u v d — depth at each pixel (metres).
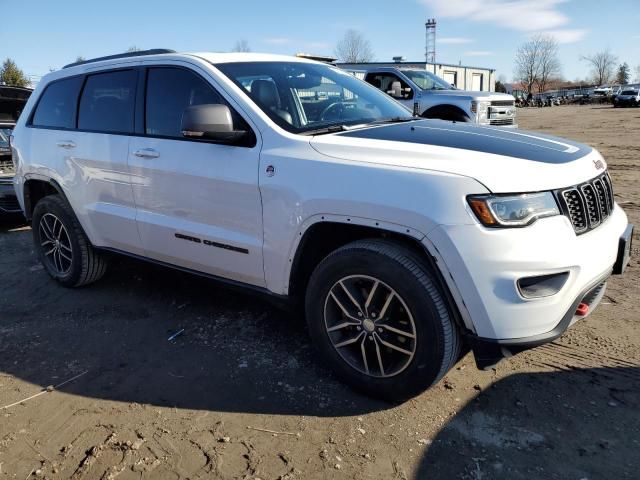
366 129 3.26
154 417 2.88
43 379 3.30
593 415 2.76
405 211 2.59
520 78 90.06
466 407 2.86
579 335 3.57
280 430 2.74
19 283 4.97
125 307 4.32
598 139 16.50
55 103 4.65
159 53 3.87
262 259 3.21
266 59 3.86
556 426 2.69
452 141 2.95
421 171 2.62
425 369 2.70
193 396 3.06
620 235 2.99
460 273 2.50
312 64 4.12
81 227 4.49
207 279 3.66
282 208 3.03
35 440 2.73
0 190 6.61
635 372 3.12
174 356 3.52
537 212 2.51
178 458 2.56
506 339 2.54
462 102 10.96
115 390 3.15
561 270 2.52
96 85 4.26
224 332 3.83
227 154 3.28
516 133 3.38
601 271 2.78
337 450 2.58
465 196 2.49
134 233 3.94
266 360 3.42
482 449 2.55
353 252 2.82
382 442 2.62
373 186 2.70
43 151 4.61
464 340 2.70
